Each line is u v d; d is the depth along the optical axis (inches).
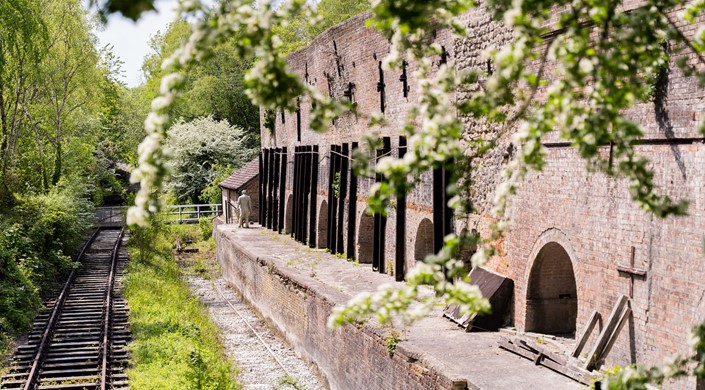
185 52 179.6
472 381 462.9
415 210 826.8
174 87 183.5
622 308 465.1
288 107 194.5
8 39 1333.7
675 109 423.8
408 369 527.5
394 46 223.0
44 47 1450.5
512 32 593.3
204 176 2224.4
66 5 1673.2
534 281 579.5
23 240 1072.2
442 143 192.4
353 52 1018.1
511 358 518.0
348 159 1060.5
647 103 443.8
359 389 620.7
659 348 436.1
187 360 682.8
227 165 2237.9
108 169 2413.9
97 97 1849.2
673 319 425.4
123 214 1770.4
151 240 1406.3
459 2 192.4
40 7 1531.7
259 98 190.5
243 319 1032.2
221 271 1453.0
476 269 657.0
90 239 1630.2
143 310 890.1
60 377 616.7
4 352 695.7
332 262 1018.7
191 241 1798.7
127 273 1195.9
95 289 1047.0
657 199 209.0
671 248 427.5
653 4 193.6
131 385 592.1
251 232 1446.9
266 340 908.6
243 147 2340.1
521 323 585.6
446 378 474.3
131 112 2896.2
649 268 445.1
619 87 195.3
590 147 194.7
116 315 862.5
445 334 585.3
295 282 847.7
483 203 652.1
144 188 188.5
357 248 1026.1
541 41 214.7
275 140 1545.3
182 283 1238.9
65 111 1808.6
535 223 567.2
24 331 790.5
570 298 585.0
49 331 761.6
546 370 488.7
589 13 192.1
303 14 194.5
